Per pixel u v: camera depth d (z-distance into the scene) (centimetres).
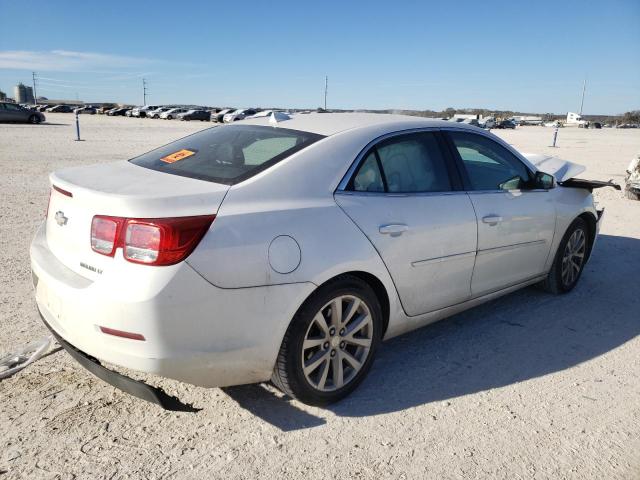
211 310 249
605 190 1151
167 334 242
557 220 444
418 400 312
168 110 6450
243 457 258
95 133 2684
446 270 351
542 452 269
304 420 288
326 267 278
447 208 347
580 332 413
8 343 352
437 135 368
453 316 437
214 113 6312
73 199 271
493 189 391
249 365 269
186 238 242
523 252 416
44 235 318
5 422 275
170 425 280
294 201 282
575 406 311
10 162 1298
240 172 288
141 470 246
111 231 246
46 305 282
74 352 267
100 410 290
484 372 347
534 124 9506
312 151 304
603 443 278
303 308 277
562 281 481
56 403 294
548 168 528
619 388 333
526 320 432
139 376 323
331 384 303
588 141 3438
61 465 247
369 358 317
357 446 269
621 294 500
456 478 249
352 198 304
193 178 288
